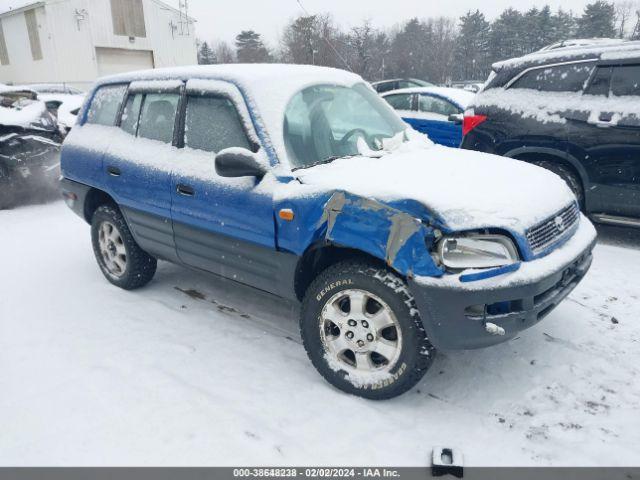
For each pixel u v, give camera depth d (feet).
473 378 9.92
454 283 7.94
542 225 9.00
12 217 22.16
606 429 8.48
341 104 11.71
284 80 11.06
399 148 11.34
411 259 8.13
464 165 10.22
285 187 9.62
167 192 11.64
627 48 15.46
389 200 8.43
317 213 9.09
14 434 8.59
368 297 8.93
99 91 14.71
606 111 15.35
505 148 17.46
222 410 9.08
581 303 12.70
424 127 27.43
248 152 9.68
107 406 9.23
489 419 8.81
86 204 14.70
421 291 8.12
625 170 15.17
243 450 8.17
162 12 88.02
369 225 8.51
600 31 171.53
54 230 20.20
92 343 11.40
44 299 13.71
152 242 12.75
